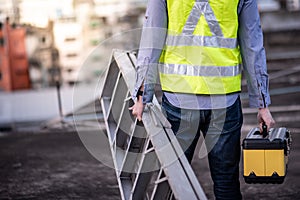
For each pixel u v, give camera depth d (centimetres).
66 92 1426
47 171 784
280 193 654
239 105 423
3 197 680
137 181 397
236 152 422
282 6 2089
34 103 1323
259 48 414
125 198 418
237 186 427
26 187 716
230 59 410
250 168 407
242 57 421
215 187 427
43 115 1201
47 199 668
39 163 829
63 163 822
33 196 682
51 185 721
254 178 407
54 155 873
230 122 416
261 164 405
